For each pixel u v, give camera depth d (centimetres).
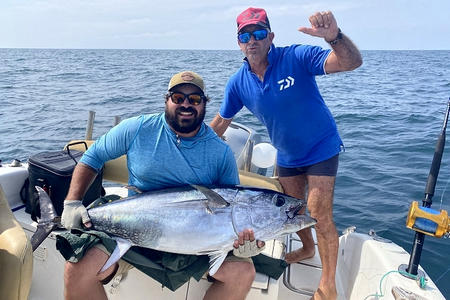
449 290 377
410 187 612
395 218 511
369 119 1216
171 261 249
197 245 244
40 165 306
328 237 296
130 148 268
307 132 306
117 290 282
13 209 329
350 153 809
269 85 307
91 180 276
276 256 315
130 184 276
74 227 256
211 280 266
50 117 1141
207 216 243
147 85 2017
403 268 268
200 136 265
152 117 271
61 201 308
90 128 383
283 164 334
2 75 2672
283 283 311
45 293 310
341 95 1894
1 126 1028
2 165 354
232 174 274
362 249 312
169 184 264
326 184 303
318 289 293
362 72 3731
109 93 1689
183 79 249
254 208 245
